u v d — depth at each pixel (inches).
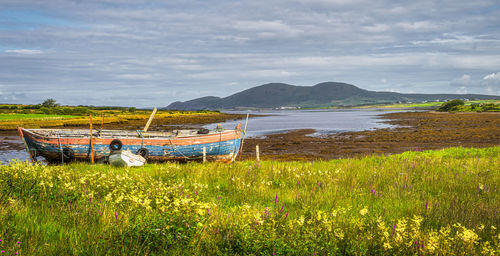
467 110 5561.0
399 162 605.9
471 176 438.6
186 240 177.5
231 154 911.7
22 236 172.2
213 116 5280.5
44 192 263.0
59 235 180.2
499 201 302.8
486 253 172.6
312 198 300.5
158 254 166.7
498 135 1676.9
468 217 244.7
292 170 461.1
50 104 5457.7
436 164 560.4
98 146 776.9
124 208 226.2
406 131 2023.9
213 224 194.5
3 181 286.5
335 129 2354.8
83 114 4311.0
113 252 162.2
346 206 279.7
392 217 254.1
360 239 185.8
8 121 2529.5
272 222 207.2
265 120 4160.9
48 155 779.4
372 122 3277.6
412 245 179.9
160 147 798.5
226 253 169.3
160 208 200.7
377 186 381.7
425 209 265.6
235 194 324.8
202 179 404.5
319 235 187.6
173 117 4461.1
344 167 539.8
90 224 201.5
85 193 265.3
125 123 3115.2
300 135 1893.5
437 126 2429.9
